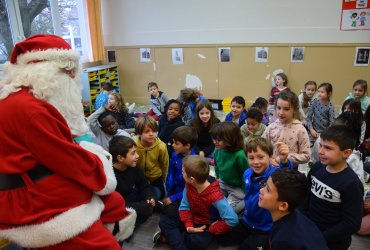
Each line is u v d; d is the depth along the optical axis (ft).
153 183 7.25
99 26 15.83
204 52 15.25
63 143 3.04
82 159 3.24
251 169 5.69
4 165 2.99
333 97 13.89
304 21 13.39
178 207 6.16
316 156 7.27
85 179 3.30
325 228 4.56
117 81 17.04
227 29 14.58
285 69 14.21
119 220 4.02
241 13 14.17
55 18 13.92
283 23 13.70
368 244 5.67
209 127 8.76
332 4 12.84
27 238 3.06
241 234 5.56
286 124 6.66
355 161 6.61
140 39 16.12
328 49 13.37
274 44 14.02
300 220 3.60
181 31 15.33
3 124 2.98
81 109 3.62
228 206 5.45
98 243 3.36
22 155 2.98
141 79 16.81
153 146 7.02
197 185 5.46
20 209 3.05
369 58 12.87
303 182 3.59
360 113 8.13
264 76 14.62
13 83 3.10
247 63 14.71
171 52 15.79
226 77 15.25
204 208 5.60
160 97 12.96
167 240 5.76
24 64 3.27
